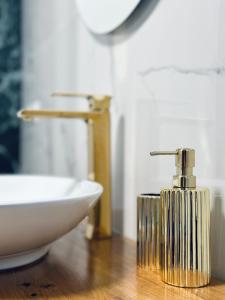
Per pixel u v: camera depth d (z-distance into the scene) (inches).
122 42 32.0
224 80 22.0
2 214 19.0
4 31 49.2
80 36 38.8
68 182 30.8
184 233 20.9
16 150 50.7
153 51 28.1
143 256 24.2
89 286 21.6
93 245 29.5
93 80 36.7
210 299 19.6
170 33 26.3
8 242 20.5
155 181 28.1
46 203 19.9
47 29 45.4
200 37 23.7
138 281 22.2
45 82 46.4
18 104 50.5
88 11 35.8
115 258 26.4
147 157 29.0
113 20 32.0
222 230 22.2
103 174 31.0
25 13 49.9
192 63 24.4
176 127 25.9
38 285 21.7
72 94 31.6
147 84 28.9
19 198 32.2
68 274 23.3
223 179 22.2
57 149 44.5
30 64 49.5
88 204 22.7
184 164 21.3
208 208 21.1
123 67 31.9
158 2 27.5
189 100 24.7
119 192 32.7
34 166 49.6
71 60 40.8
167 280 21.6
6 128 49.9
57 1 43.0
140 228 24.4
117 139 33.0
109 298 20.0
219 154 22.5
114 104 33.3
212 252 22.8
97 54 35.9
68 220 21.9
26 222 19.9
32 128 49.6
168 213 21.3
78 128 39.6
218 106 22.5
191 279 21.0
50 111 29.6
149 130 28.7
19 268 24.3
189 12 24.6
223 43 22.1
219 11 22.3
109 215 31.3
